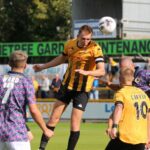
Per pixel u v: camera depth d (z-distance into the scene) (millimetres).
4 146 17875
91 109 53375
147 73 23953
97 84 54656
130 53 58156
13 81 18047
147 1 82125
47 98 55812
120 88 19359
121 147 18656
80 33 23812
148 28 82312
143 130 18766
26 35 96000
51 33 96125
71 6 88375
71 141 23938
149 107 19047
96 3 83438
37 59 63812
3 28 95750
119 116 18516
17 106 17953
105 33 29016
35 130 44844
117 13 82688
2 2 95438
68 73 24219
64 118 53094
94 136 39750
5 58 64688
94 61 23969
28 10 94688
